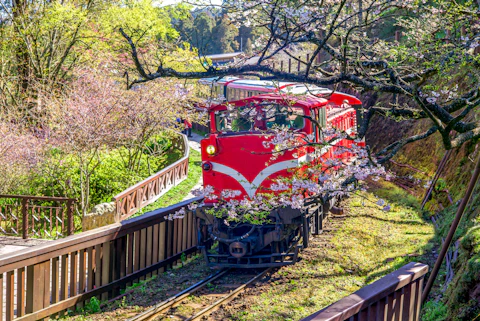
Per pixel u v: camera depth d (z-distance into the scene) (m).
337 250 12.04
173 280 10.72
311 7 7.83
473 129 7.68
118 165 20.52
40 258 8.34
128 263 10.30
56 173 18.61
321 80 7.41
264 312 8.77
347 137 7.82
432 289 9.47
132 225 10.19
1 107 21.62
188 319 8.36
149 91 18.81
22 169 17.94
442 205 14.44
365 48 8.52
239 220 10.73
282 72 7.43
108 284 9.66
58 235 15.48
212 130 11.98
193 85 19.14
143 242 10.70
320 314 4.23
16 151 17.66
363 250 12.16
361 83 7.45
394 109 7.88
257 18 8.19
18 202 18.00
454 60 7.77
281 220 10.89
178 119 25.75
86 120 16.48
